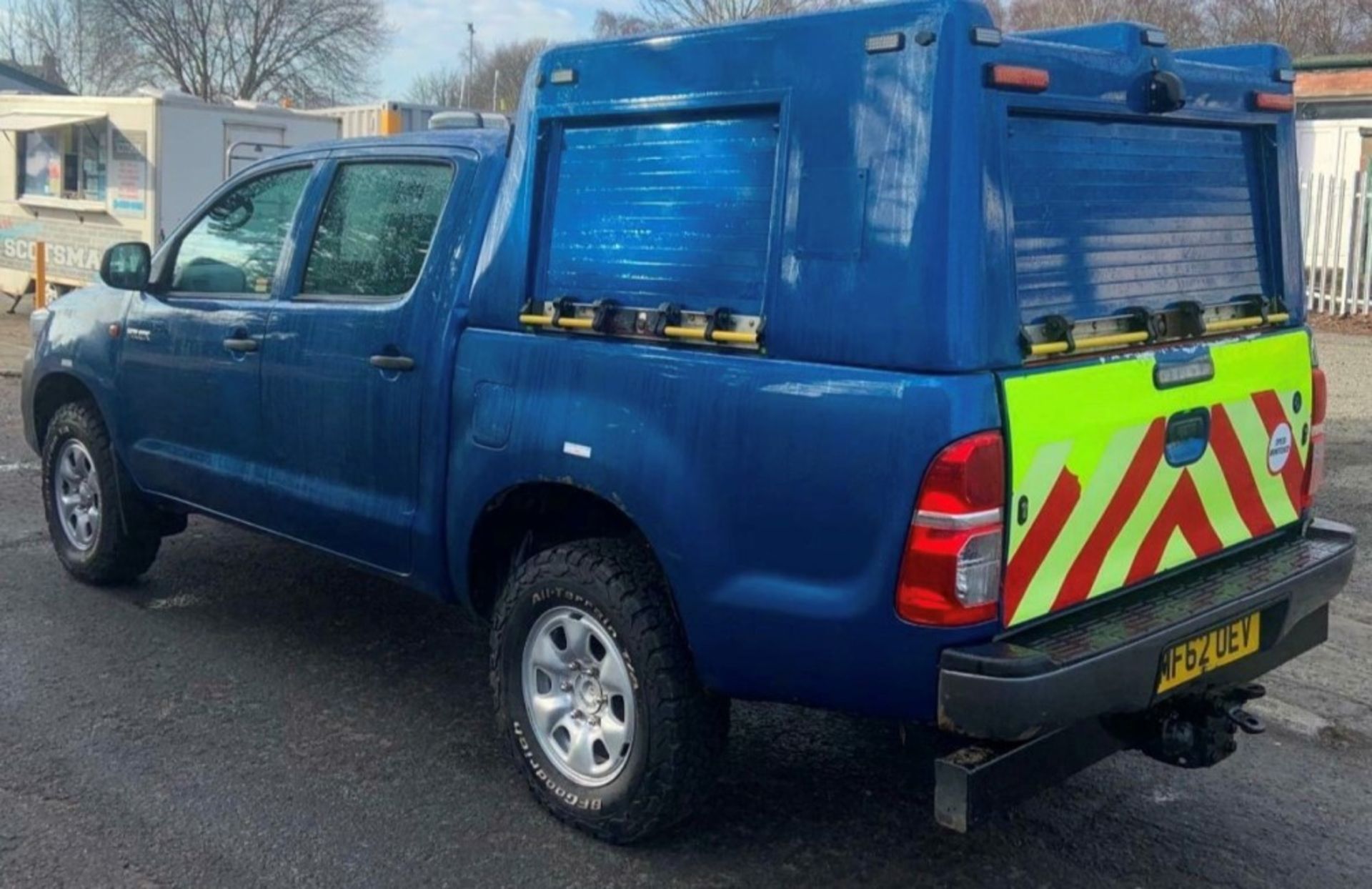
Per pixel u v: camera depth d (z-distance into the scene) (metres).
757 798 4.34
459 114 5.02
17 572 6.41
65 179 15.88
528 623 4.10
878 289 3.28
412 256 4.60
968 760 3.28
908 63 3.23
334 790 4.32
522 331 4.14
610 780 3.95
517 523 4.40
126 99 14.92
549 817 4.16
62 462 6.22
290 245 5.09
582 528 4.27
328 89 44.97
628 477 3.73
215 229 5.50
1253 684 4.52
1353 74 21.88
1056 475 3.37
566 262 4.04
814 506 3.37
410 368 4.46
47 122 15.30
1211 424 3.85
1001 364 3.28
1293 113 4.31
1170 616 3.56
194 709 4.91
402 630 5.80
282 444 5.05
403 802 4.25
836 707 3.50
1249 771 4.59
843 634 3.37
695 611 3.63
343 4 44.44
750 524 3.49
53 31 48.31
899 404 3.22
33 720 4.77
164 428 5.61
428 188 4.62
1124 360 3.54
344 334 4.72
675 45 3.70
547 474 3.97
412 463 4.51
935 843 4.07
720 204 3.63
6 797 4.19
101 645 5.52
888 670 3.34
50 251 16.19
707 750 3.83
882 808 4.28
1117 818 4.25
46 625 5.73
